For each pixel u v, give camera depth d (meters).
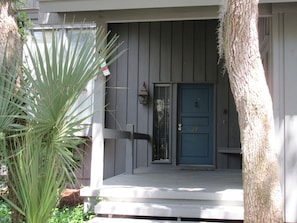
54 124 2.44
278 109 4.52
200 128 7.96
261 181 2.55
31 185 2.46
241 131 2.70
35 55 2.59
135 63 8.00
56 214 4.38
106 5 4.48
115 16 4.91
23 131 2.60
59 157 2.55
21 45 3.05
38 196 2.48
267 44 5.59
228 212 4.02
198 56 7.89
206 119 7.96
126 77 8.00
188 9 4.74
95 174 4.69
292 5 4.52
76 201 5.11
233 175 6.33
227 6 2.75
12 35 2.94
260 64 2.71
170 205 4.28
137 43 8.03
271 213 2.53
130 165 6.49
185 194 4.32
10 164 2.62
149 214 4.18
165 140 7.94
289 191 4.43
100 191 4.48
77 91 2.45
